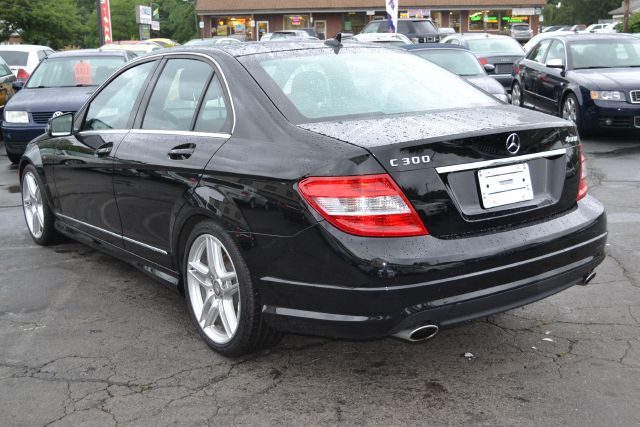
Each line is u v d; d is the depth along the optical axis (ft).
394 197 9.44
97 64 35.27
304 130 10.53
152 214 13.14
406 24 77.87
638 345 11.83
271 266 10.33
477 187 10.02
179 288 13.03
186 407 10.18
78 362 11.77
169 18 224.53
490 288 9.86
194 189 11.64
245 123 11.30
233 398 10.43
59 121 16.52
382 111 11.37
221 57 12.46
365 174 9.43
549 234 10.43
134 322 13.51
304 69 12.15
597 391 10.29
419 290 9.37
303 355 11.85
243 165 10.77
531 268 10.18
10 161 34.22
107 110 15.23
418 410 9.93
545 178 10.85
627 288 14.58
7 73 44.14
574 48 38.45
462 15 152.76
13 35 105.70
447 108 11.74
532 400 10.10
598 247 11.27
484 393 10.36
